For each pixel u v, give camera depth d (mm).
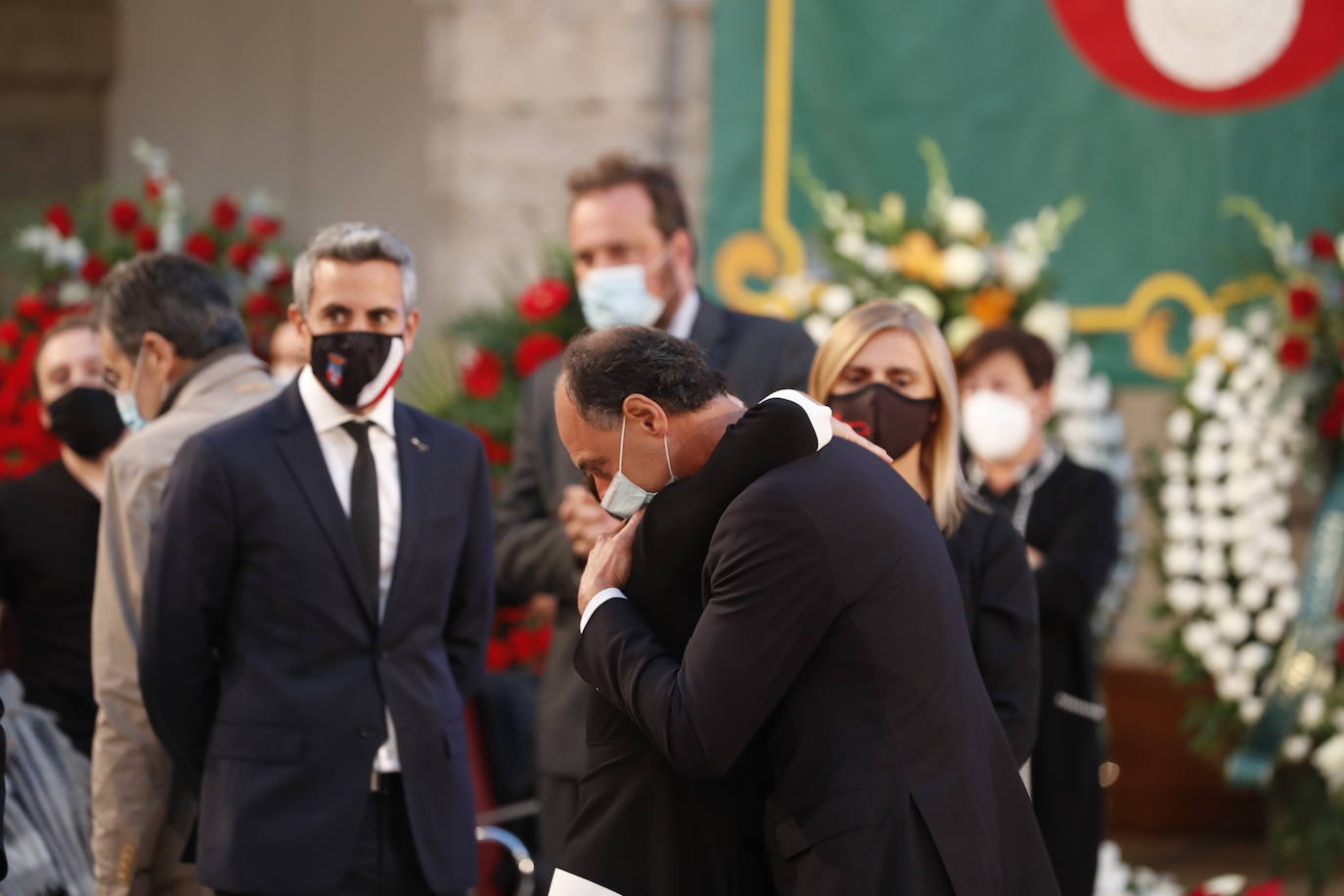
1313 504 19703
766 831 7477
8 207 23891
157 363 10219
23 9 25234
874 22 18328
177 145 25391
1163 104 17906
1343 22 17609
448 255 20281
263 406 9664
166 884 9930
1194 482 16625
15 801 10523
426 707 9516
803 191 18422
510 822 14812
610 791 7762
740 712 7145
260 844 8945
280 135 25250
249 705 9141
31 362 17062
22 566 11805
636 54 19484
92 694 11828
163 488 9750
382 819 9398
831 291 16188
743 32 18531
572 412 7852
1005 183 18188
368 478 9633
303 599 9266
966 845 7160
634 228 12148
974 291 16312
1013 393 12875
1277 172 17766
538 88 19828
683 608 7723
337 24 25094
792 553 7238
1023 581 9859
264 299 18812
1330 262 16641
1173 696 21047
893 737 7254
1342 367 16141
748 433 7566
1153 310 17938
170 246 19000
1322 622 15742
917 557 7535
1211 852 20312
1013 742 9539
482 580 10266
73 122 25344
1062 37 18062
